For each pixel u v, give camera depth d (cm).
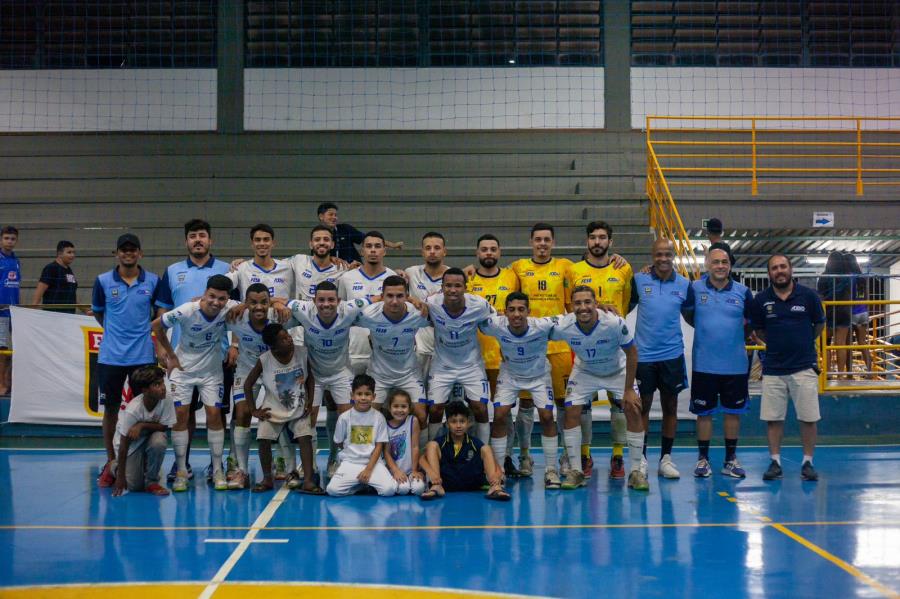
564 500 688
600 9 1623
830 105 1622
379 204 1473
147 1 1603
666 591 457
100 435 1023
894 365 1227
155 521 614
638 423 732
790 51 1633
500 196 1469
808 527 596
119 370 763
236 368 759
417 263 1407
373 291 768
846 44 1619
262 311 705
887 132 1611
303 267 809
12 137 1570
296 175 1524
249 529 589
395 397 717
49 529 590
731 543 554
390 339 719
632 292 797
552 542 556
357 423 717
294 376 726
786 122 1611
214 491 731
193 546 545
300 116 1589
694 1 1630
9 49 1598
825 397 1038
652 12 1634
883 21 1623
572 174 1527
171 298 780
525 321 705
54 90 1587
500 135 1578
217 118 1584
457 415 708
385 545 547
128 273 772
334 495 705
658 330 774
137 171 1538
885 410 1040
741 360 786
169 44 1600
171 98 1588
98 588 459
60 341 1020
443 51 1612
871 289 1196
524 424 797
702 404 789
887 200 1421
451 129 1583
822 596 450
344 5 1612
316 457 916
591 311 696
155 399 702
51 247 1434
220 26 1598
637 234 1392
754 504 671
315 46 1603
